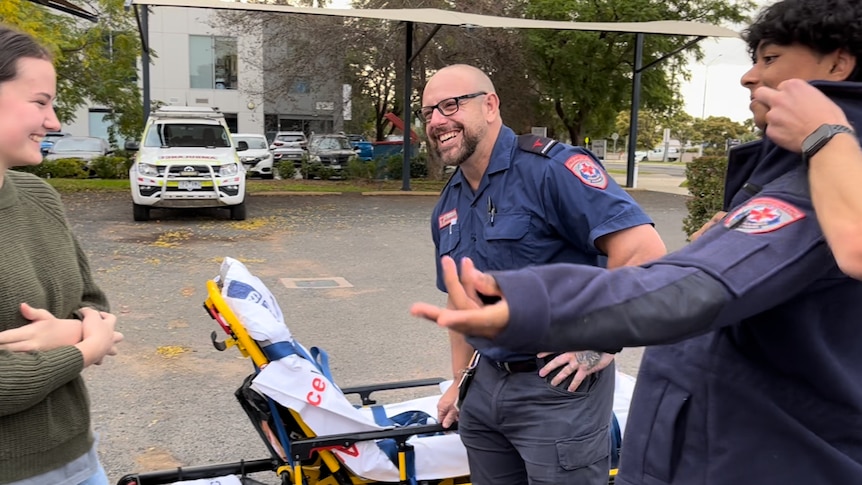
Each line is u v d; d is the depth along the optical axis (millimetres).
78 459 1954
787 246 1107
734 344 1365
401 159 22781
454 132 2342
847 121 1174
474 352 2566
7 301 1738
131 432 3930
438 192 18812
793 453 1293
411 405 3377
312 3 22062
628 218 2184
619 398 3139
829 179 1073
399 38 20609
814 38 1270
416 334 5934
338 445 2625
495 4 19781
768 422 1311
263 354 2629
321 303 6941
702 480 1382
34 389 1693
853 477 1257
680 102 23562
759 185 1346
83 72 20016
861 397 1254
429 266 8969
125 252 9320
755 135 1671
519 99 22672
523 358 2273
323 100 28203
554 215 2297
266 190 18250
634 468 1508
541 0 19828
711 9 20062
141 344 5469
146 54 16109
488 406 2402
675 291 1030
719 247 1122
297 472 2625
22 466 1797
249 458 3650
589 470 2328
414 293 7457
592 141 25312
